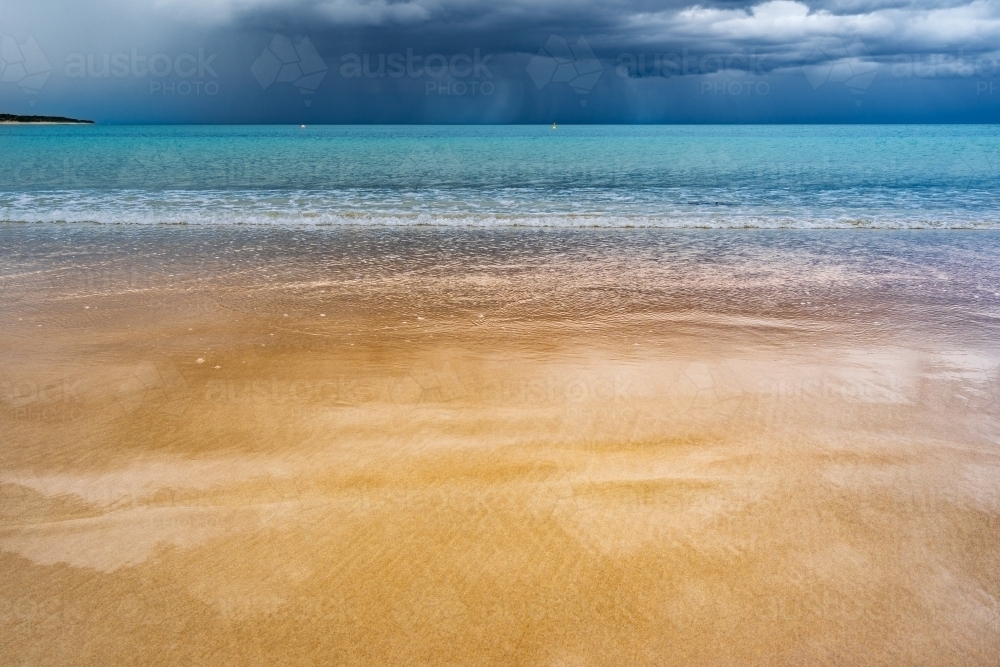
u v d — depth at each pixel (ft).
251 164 89.81
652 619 6.80
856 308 20.24
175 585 7.24
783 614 6.89
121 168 81.61
